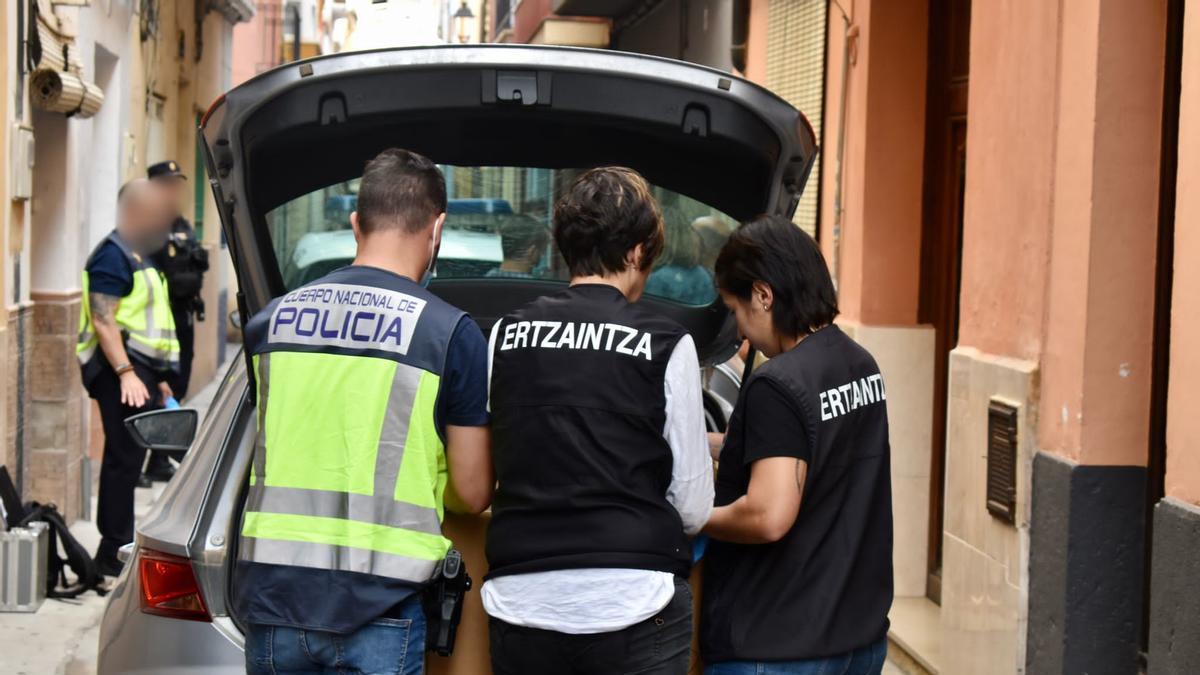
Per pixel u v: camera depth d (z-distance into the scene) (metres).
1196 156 3.69
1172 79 4.26
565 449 2.69
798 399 2.87
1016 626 4.62
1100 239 4.28
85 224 8.69
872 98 6.71
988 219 5.07
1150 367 4.30
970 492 5.05
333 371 2.81
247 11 16.06
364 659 2.74
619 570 2.64
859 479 2.98
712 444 3.74
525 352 2.76
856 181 6.86
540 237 4.10
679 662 2.73
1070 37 4.44
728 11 10.57
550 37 15.82
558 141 3.73
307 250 3.85
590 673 2.67
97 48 9.27
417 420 2.78
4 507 6.13
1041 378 4.59
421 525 2.77
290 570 2.74
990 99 5.08
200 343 14.21
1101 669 4.34
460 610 2.88
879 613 2.99
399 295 2.85
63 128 7.98
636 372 2.71
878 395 3.06
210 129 3.32
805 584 2.91
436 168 3.02
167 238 8.52
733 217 3.89
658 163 3.79
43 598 6.21
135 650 3.08
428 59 3.33
